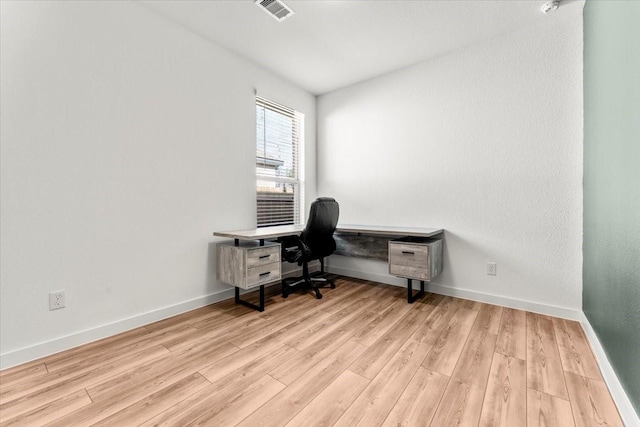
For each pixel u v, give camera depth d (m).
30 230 1.68
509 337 1.95
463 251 2.78
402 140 3.18
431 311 2.45
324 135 3.88
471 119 2.72
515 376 1.50
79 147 1.87
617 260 1.36
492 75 2.60
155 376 1.52
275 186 3.46
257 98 3.18
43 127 1.72
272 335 2.01
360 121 3.52
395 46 2.73
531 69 2.41
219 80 2.72
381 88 3.33
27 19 1.66
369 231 2.85
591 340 1.83
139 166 2.17
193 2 2.15
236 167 2.89
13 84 1.62
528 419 1.20
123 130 2.08
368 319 2.29
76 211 1.86
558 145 2.30
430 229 2.83
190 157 2.50
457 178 2.81
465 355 1.72
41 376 1.52
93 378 1.50
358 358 1.70
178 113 2.41
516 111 2.49
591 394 1.35
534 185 2.41
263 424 1.18
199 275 2.58
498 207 2.59
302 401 1.32
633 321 1.15
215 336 2.00
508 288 2.55
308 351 1.79
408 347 1.83
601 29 1.65
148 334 2.03
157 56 2.27
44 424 1.18
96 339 1.94
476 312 2.41
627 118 1.24
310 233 2.75
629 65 1.22
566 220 2.28
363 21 2.37
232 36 2.58
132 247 2.13
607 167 1.53
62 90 1.79
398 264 2.70
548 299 2.36
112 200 2.03
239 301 2.68
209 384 1.45
